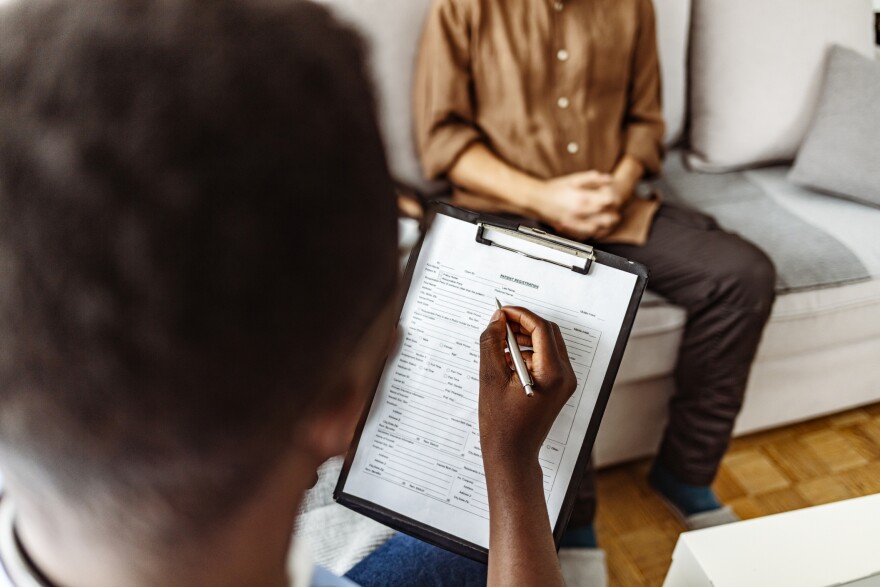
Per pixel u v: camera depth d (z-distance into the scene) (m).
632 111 1.27
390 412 0.53
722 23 1.40
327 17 0.18
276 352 0.18
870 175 1.26
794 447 1.12
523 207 1.15
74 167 0.15
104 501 0.20
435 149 1.15
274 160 0.16
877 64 1.30
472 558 0.51
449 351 0.53
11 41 0.16
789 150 1.42
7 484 0.22
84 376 0.17
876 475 1.02
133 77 0.15
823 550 0.57
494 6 1.11
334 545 0.72
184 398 0.17
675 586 0.61
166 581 0.23
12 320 0.16
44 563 0.24
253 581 0.25
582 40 1.13
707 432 1.08
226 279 0.16
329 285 0.18
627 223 1.18
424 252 0.56
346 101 0.17
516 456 0.42
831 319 1.11
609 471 1.23
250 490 0.21
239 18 0.16
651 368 1.11
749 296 1.02
